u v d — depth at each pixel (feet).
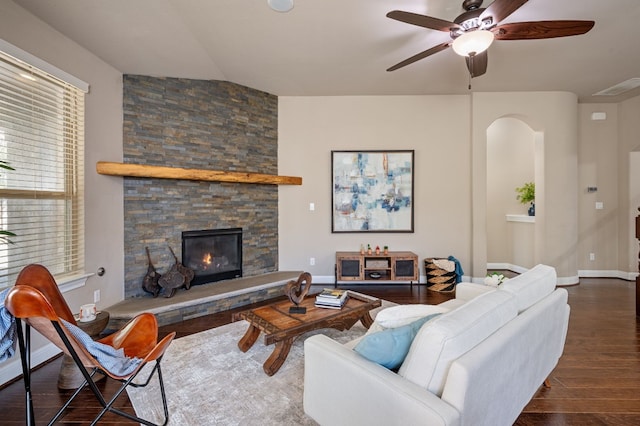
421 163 15.30
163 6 7.79
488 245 18.85
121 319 9.39
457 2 7.89
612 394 6.45
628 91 14.90
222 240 13.28
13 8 7.27
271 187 14.92
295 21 8.67
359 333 9.35
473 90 14.56
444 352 3.52
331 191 15.29
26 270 5.24
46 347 7.86
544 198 15.15
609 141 16.63
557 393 6.49
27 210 7.83
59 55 8.57
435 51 8.38
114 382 6.81
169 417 5.63
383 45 10.11
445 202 15.31
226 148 13.21
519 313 5.04
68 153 9.02
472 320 3.95
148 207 11.30
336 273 14.64
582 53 10.85
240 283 12.67
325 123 15.24
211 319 10.61
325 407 4.41
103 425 5.55
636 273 15.90
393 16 6.93
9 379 6.88
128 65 10.55
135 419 5.07
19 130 7.57
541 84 13.87
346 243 15.42
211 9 8.00
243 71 12.00
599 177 16.71
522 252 17.56
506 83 13.67
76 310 8.98
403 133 15.25
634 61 11.55
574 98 15.08
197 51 10.16
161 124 11.59
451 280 13.93
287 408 5.88
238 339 8.96
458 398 3.30
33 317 3.96
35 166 8.03
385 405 3.57
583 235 16.80
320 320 7.54
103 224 10.05
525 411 5.93
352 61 11.30
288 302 8.81
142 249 11.19
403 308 5.29
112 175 10.28
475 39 7.25
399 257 14.16
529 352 4.80
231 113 13.34
